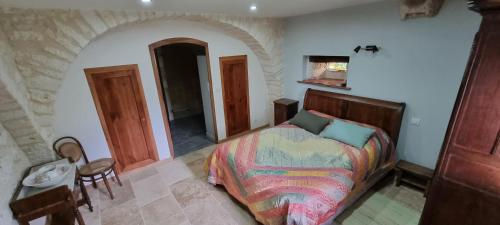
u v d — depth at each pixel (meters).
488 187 1.53
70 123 3.05
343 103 3.81
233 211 2.76
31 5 2.22
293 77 4.74
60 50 2.64
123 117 3.48
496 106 1.40
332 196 2.19
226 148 3.10
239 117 5.00
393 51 3.13
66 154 2.95
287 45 4.66
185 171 3.68
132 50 3.31
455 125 1.59
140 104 3.57
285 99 4.93
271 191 2.25
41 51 2.54
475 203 1.61
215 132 4.70
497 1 1.25
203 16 3.46
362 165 2.70
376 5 3.15
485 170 1.52
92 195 3.13
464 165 1.61
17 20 2.34
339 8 3.56
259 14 3.79
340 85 3.97
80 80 3.01
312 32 4.11
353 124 3.30
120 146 3.55
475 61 1.43
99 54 3.07
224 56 4.34
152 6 2.69
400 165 3.10
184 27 3.70
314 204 2.06
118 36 3.15
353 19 3.46
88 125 3.19
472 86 1.47
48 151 2.75
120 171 3.62
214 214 2.72
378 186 3.10
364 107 3.53
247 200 2.52
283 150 2.98
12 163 2.29
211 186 3.27
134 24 3.21
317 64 4.55
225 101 4.64
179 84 6.38
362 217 2.56
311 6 3.25
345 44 3.67
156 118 3.79
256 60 4.86
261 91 5.20
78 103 3.05
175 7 2.83
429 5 2.58
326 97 4.06
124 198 3.06
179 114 6.58
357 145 2.92
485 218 1.59
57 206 2.14
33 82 2.57
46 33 2.52
